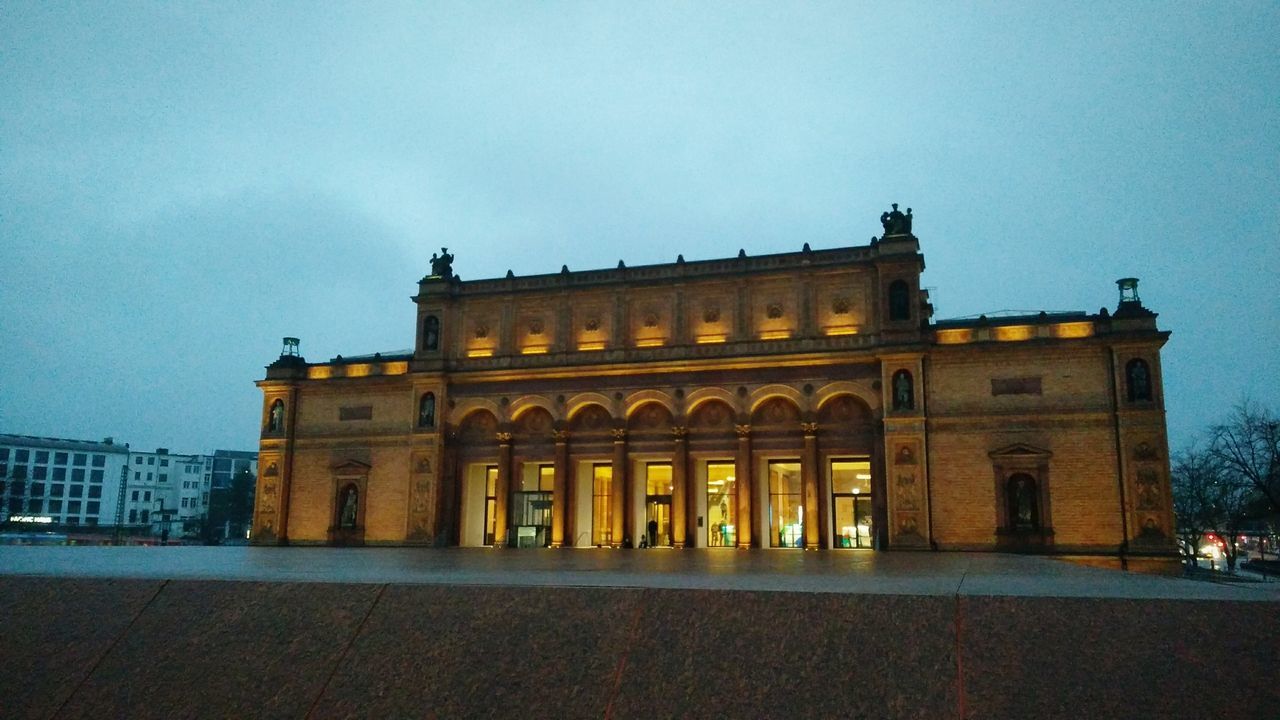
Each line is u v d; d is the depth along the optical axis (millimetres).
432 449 69438
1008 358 58531
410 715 7875
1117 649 7371
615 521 64812
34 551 26375
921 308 67688
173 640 9164
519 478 68875
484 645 8453
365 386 72812
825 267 63250
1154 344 56031
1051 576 16344
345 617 9055
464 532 69500
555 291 69250
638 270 67625
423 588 9188
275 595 9492
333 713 8047
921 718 7035
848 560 34125
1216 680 6934
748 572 18172
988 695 7125
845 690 7391
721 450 64000
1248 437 88875
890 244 61469
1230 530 107875
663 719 7414
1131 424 55656
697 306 66125
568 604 8711
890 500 58375
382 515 70500
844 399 61844
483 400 69625
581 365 66875
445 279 71875
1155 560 53875
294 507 73125
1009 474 57281
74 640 9328
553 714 7617
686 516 63719
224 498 179250
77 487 187875
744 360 63000
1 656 9289
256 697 8344
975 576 16141
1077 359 57438
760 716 7285
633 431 66188
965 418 58625
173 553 30266
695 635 8141
